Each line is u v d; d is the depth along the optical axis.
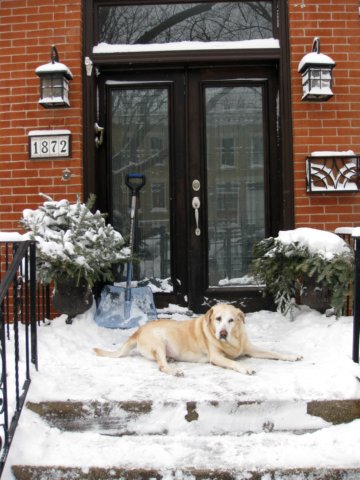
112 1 5.05
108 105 5.15
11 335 3.91
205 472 2.47
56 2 4.94
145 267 5.11
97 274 4.22
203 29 5.11
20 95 4.92
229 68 5.11
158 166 5.16
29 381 3.03
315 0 4.90
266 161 5.09
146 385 3.07
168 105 5.14
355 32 4.90
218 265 5.10
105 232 4.30
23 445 2.67
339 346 3.63
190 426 2.85
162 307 5.04
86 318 4.43
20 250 3.16
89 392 2.98
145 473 2.49
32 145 4.86
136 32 5.11
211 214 5.12
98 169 5.12
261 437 2.78
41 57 4.93
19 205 4.87
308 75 4.68
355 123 4.85
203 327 3.61
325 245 4.10
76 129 4.86
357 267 3.30
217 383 3.08
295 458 2.55
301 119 4.84
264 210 5.11
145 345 3.57
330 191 4.73
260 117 5.14
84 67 4.95
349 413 2.88
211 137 5.15
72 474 2.52
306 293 4.29
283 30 4.94
